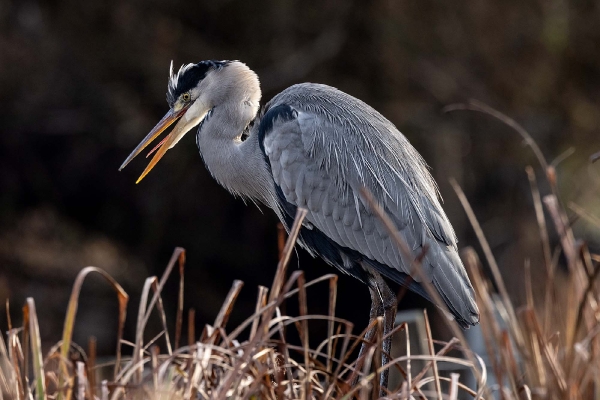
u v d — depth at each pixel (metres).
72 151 16.17
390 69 15.68
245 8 15.42
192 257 16.38
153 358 4.20
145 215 16.25
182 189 15.94
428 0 15.65
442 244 6.12
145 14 15.39
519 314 5.84
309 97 6.49
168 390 4.04
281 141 6.33
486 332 5.46
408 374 4.32
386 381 5.88
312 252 6.85
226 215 16.17
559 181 16.58
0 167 16.27
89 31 15.49
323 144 6.23
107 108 15.38
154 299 4.39
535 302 10.26
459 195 6.05
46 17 15.65
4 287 15.85
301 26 15.57
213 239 16.30
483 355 7.77
